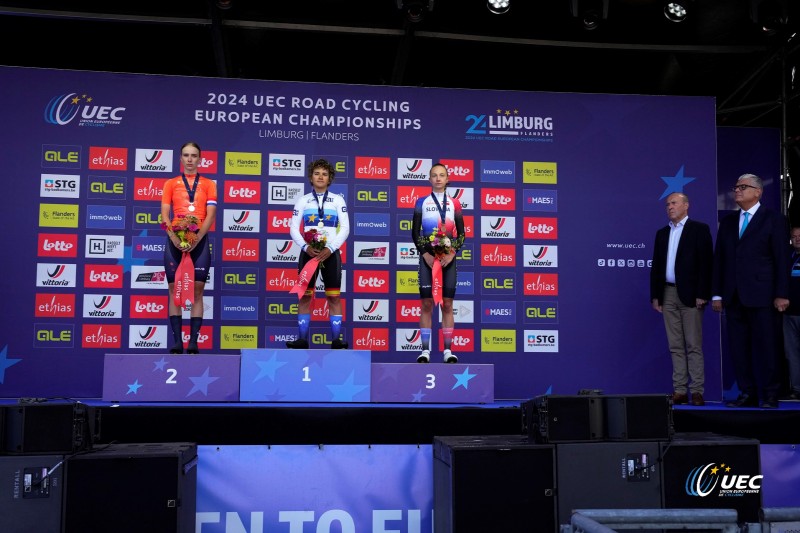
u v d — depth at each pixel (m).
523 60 7.64
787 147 7.34
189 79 6.87
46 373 6.50
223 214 6.80
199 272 5.72
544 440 4.20
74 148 6.70
